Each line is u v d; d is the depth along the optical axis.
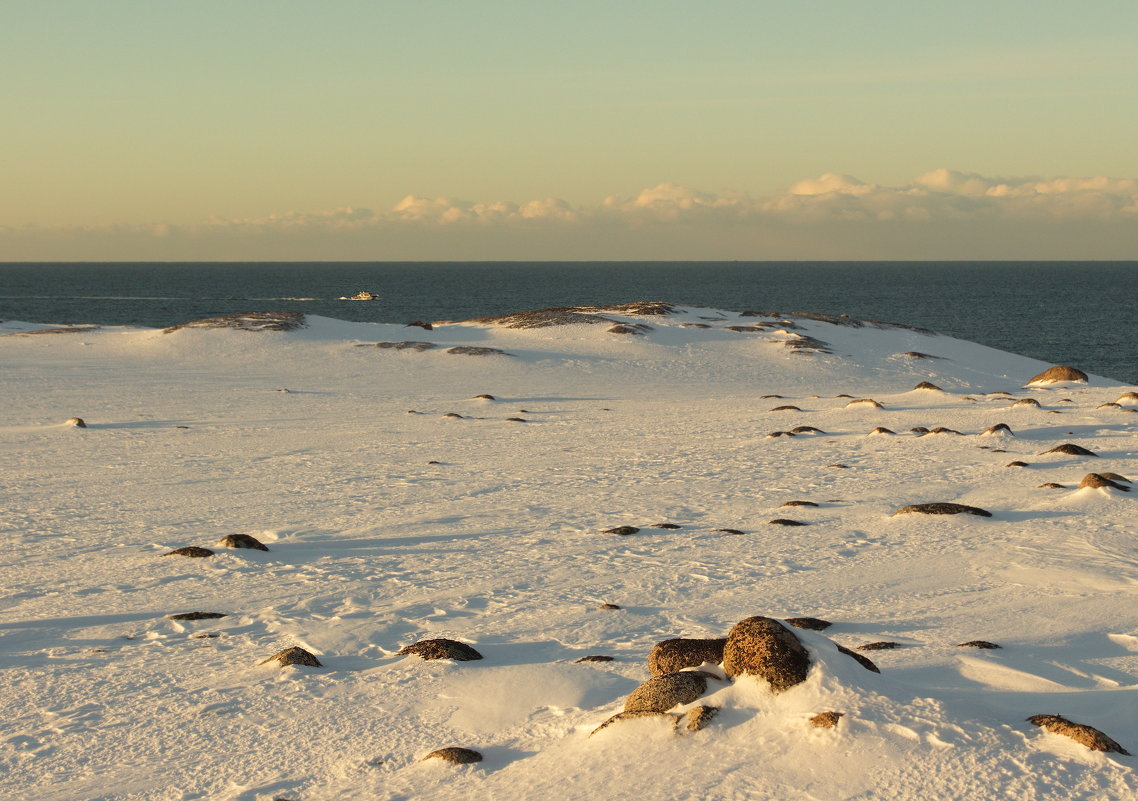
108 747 6.75
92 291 184.75
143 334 62.78
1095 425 28.39
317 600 11.52
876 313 132.12
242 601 11.56
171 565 13.56
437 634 9.73
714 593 11.41
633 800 5.05
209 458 26.50
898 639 8.88
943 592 11.16
